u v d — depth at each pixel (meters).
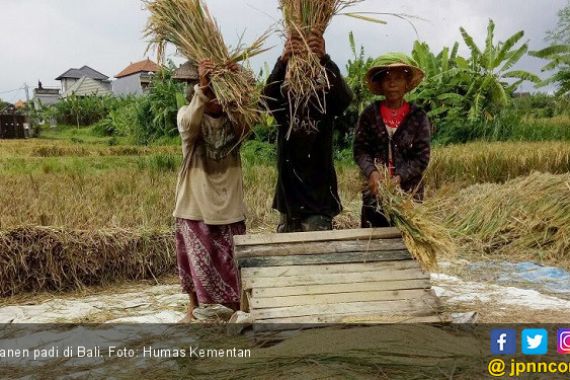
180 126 3.61
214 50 3.46
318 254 3.52
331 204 3.99
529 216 6.25
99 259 5.29
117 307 4.51
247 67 3.54
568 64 19.16
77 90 61.09
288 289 3.36
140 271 5.48
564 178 6.61
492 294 4.36
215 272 3.73
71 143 27.77
